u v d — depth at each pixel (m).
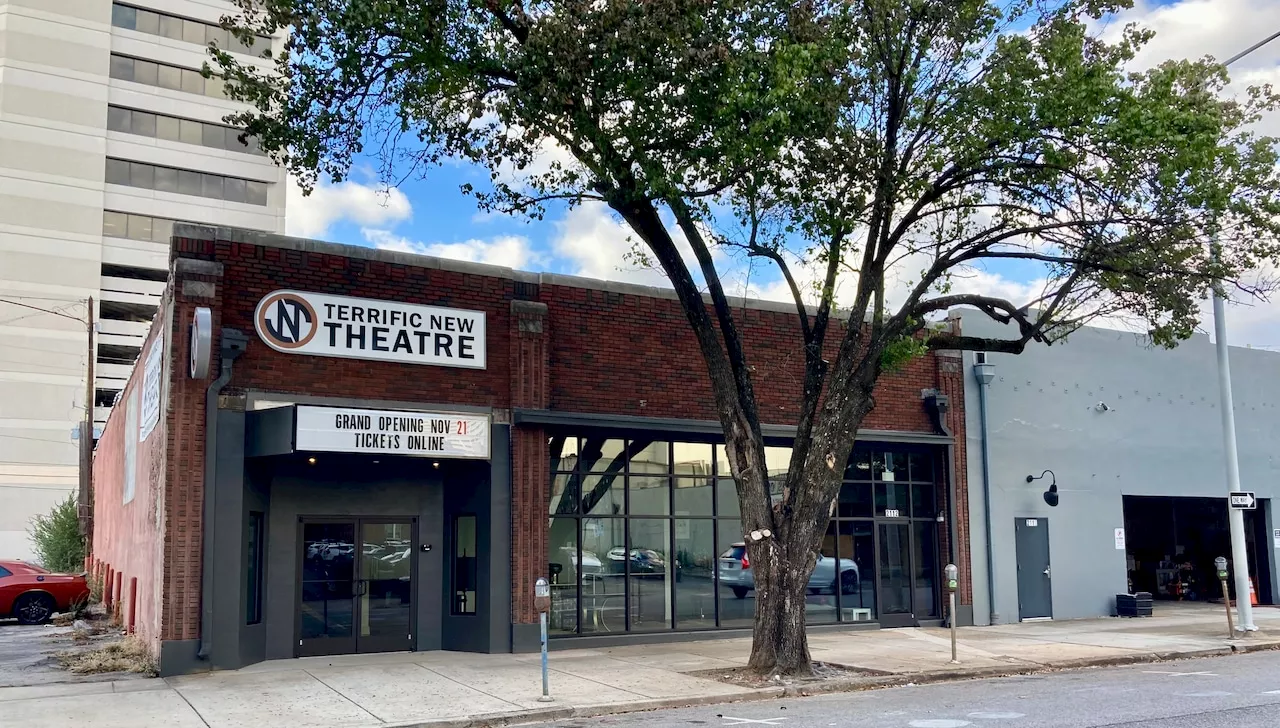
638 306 18.06
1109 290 15.77
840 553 19.84
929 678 13.95
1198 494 24.69
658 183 12.84
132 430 20.64
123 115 66.50
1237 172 14.23
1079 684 13.25
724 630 18.16
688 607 18.05
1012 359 22.23
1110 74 13.02
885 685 13.47
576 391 17.20
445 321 16.16
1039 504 22.16
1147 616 22.58
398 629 16.23
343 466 16.12
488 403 16.36
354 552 16.06
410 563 16.50
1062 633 19.28
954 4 13.70
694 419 18.22
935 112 14.21
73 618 21.44
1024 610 21.55
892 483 20.67
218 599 14.04
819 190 14.03
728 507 18.77
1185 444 24.70
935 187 14.55
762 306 19.48
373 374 15.49
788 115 12.21
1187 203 14.03
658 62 12.61
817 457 14.02
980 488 21.36
